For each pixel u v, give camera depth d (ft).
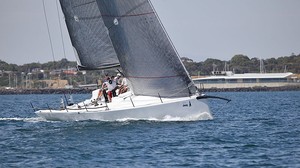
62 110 325.42
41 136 283.38
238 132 290.56
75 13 324.80
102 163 218.18
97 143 259.19
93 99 327.47
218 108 514.68
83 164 217.15
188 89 309.22
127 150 241.55
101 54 323.57
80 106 323.37
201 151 238.68
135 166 212.43
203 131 286.87
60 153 239.09
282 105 569.64
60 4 328.29
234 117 385.50
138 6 308.19
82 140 267.39
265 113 434.71
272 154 232.53
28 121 350.84
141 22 308.60
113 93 319.68
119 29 312.71
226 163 216.95
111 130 287.89
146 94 312.09
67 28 328.70
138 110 305.73
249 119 368.68
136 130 286.46
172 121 307.37
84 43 325.62
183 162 218.59
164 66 308.19
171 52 307.37
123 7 311.27
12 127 322.34
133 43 310.45
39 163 220.23
